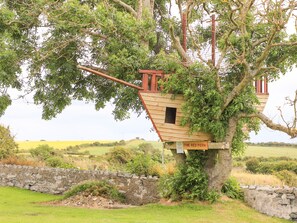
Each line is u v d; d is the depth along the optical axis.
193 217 15.05
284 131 15.99
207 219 14.85
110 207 18.56
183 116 16.88
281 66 18.25
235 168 35.47
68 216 14.73
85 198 20.11
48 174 25.30
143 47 18.55
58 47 18.27
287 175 26.89
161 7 23.86
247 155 46.25
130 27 18.17
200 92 16.80
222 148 17.02
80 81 21.12
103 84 21.20
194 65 16.44
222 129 16.83
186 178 17.69
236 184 18.89
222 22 19.53
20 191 25.09
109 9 18.81
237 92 16.66
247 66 16.02
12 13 18.08
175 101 17.03
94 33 18.41
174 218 14.68
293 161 34.81
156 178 20.94
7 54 18.05
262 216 16.42
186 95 16.53
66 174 24.61
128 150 35.25
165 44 22.48
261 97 18.27
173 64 16.62
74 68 19.67
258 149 53.72
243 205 17.75
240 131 18.25
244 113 17.14
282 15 15.91
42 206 18.39
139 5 20.39
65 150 48.44
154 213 15.83
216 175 17.67
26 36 19.41
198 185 17.55
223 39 17.52
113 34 18.30
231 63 17.36
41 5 18.00
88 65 19.75
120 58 17.66
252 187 18.38
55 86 20.70
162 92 16.80
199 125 16.62
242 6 15.95
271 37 15.45
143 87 16.89
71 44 18.77
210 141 17.23
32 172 26.08
